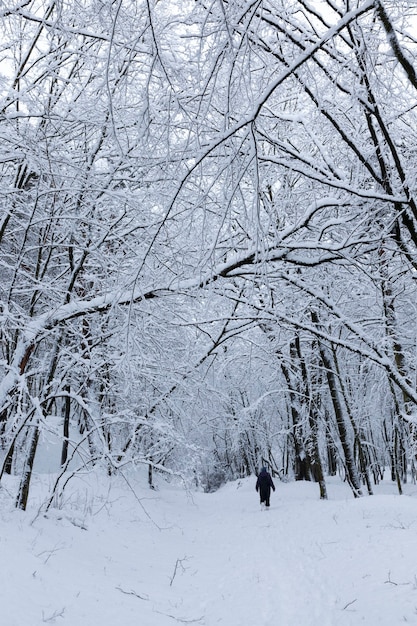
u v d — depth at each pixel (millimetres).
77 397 9008
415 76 3691
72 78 8812
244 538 12109
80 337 10758
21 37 8094
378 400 20047
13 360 8352
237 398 25219
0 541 6531
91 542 8930
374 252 7629
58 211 9453
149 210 8141
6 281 11281
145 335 10555
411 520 11219
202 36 3635
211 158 5559
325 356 18688
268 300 8188
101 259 8898
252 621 6293
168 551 10320
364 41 4453
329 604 6695
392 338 9867
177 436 11586
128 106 7621
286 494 21688
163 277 7898
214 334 12156
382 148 5324
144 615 6031
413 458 13508
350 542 9891
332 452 36219
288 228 6164
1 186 9008
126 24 5504
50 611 5188
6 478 12836
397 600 6207
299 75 5000
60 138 8773
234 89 4379
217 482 38750
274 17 4629
